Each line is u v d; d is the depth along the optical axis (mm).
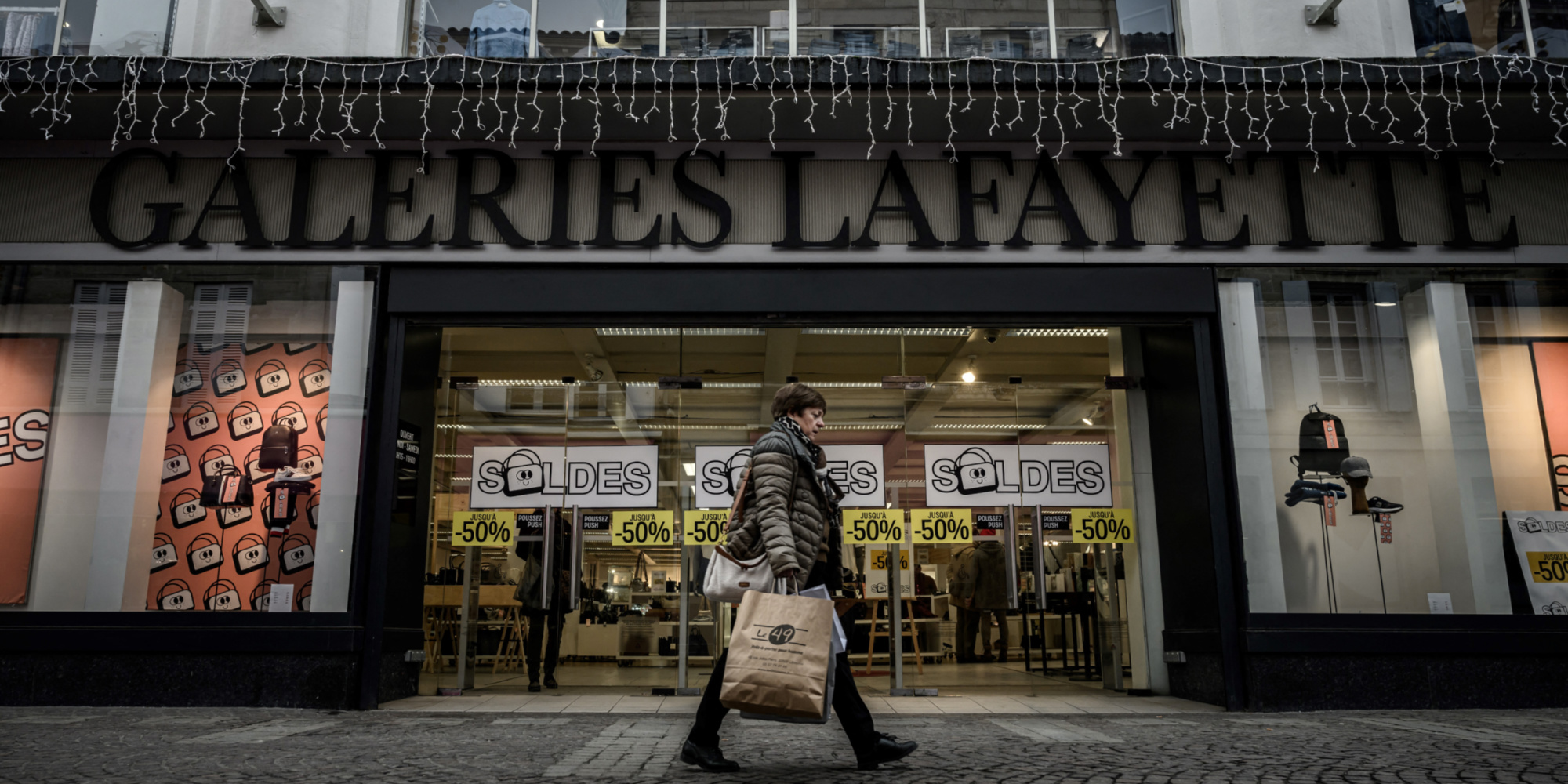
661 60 5887
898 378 7242
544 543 6973
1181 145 6547
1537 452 6348
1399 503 6215
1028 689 6891
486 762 3738
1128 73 5883
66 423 6219
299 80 5789
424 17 6871
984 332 6836
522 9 6863
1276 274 6465
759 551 3367
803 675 3084
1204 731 4844
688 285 6355
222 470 6148
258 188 6406
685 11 6879
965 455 7117
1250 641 5906
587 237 6387
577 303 6309
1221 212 6492
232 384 6227
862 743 3508
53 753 3918
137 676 5738
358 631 5848
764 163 6539
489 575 6941
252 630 5820
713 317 6391
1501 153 6598
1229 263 6434
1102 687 6852
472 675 6863
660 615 7027
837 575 3547
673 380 7230
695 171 6527
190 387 6234
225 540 6070
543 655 6977
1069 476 7059
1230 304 6418
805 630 3146
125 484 6141
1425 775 3406
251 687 5742
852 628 6953
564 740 4426
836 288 6375
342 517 6031
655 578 7047
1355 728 4887
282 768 3561
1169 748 4180
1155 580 6785
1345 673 5891
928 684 6941
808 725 4930
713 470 7102
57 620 5930
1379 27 6863
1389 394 6359
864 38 6859
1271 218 6488
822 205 6488
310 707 5719
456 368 7125
